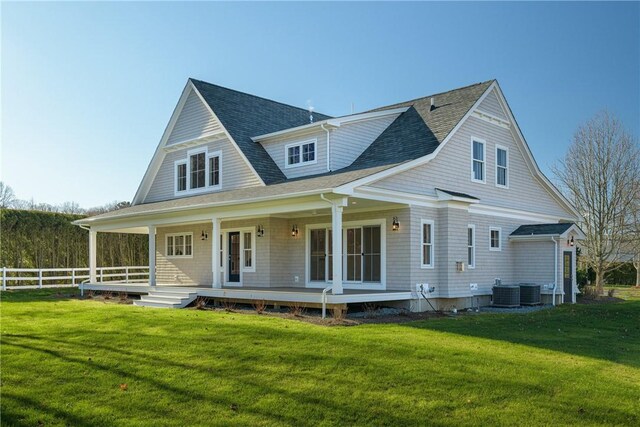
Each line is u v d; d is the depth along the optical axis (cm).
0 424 675
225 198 1711
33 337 1098
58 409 720
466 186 1875
